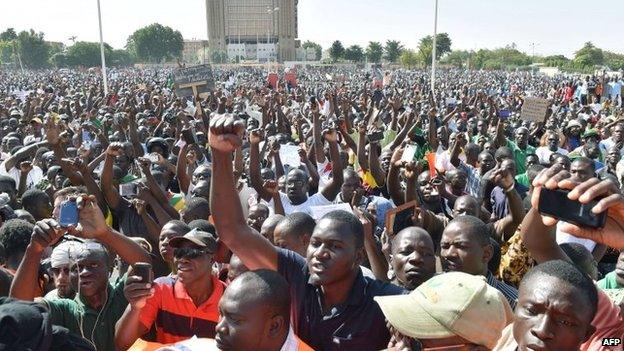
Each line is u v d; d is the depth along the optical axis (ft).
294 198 24.36
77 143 42.09
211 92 59.98
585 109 69.72
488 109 70.64
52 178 28.89
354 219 11.00
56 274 13.23
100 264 12.92
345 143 37.35
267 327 9.17
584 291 7.62
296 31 481.87
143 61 455.63
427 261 13.07
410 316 8.85
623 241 7.49
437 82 193.88
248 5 460.96
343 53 376.27
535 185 7.76
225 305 9.18
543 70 307.37
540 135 48.24
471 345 8.63
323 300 11.02
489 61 379.55
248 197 25.80
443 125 46.09
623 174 27.78
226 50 463.83
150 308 12.89
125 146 31.09
